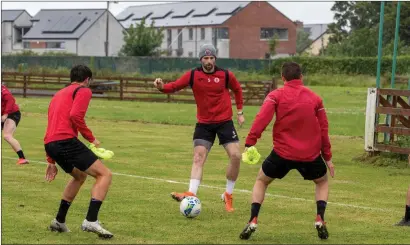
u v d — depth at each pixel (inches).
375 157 621.9
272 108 319.0
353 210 410.3
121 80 1499.8
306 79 2422.5
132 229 343.6
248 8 3622.0
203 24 3641.7
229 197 396.5
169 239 323.9
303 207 414.6
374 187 499.2
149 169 560.1
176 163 598.9
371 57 2556.6
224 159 635.5
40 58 2326.5
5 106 562.9
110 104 1368.1
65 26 3575.3
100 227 319.3
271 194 456.4
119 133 850.8
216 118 391.2
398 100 615.5
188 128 935.7
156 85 384.5
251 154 319.6
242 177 529.7
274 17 3690.9
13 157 612.1
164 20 3954.2
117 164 585.9
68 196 329.7
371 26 3779.5
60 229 331.3
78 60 2352.4
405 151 597.6
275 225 362.3
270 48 3230.8
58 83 1561.3
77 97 313.9
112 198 426.0
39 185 467.8
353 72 2564.0
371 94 620.1
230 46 3585.1
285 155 317.7
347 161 633.6
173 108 1290.6
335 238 333.7
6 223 350.0
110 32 3567.9
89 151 317.7
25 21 3858.3
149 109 1254.9
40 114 1098.7
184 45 3752.5
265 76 2393.0
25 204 402.3
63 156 316.2
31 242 311.9
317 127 320.5
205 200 429.7
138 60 2383.1
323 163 324.5
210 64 384.2
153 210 392.5
